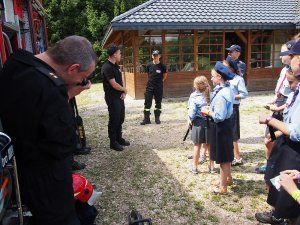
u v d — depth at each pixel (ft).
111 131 19.08
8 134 5.66
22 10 12.48
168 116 29.50
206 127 14.83
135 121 27.76
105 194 13.53
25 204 5.97
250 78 44.24
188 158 17.69
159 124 26.35
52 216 6.04
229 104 12.06
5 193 5.20
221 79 12.12
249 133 22.67
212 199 12.94
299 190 6.51
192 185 14.29
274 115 12.85
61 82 5.75
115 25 36.04
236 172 15.60
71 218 6.37
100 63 73.61
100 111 33.60
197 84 14.44
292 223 8.42
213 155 12.89
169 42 39.78
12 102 5.54
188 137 22.21
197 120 14.89
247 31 43.32
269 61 45.16
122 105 18.99
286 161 8.40
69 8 77.51
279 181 6.90
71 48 5.93
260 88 44.96
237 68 15.34
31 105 5.48
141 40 38.91
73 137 6.06
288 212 8.11
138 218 8.43
